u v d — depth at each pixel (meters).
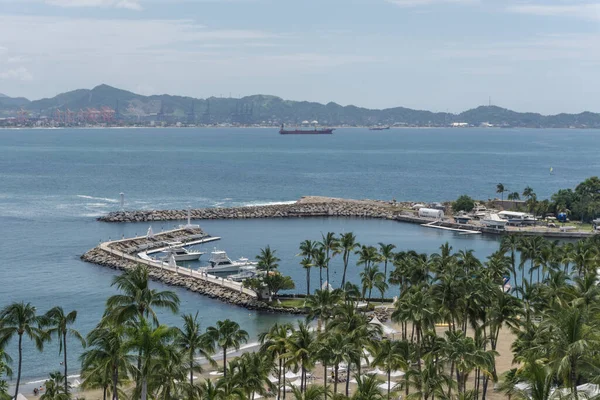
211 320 164.38
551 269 165.75
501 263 157.00
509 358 134.00
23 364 135.00
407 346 99.75
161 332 80.12
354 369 123.56
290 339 99.12
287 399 112.06
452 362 94.00
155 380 81.94
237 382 90.69
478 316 117.00
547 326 88.25
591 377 70.69
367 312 164.50
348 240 179.12
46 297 181.00
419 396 88.06
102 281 198.88
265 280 177.25
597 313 95.19
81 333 151.25
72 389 119.62
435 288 119.31
